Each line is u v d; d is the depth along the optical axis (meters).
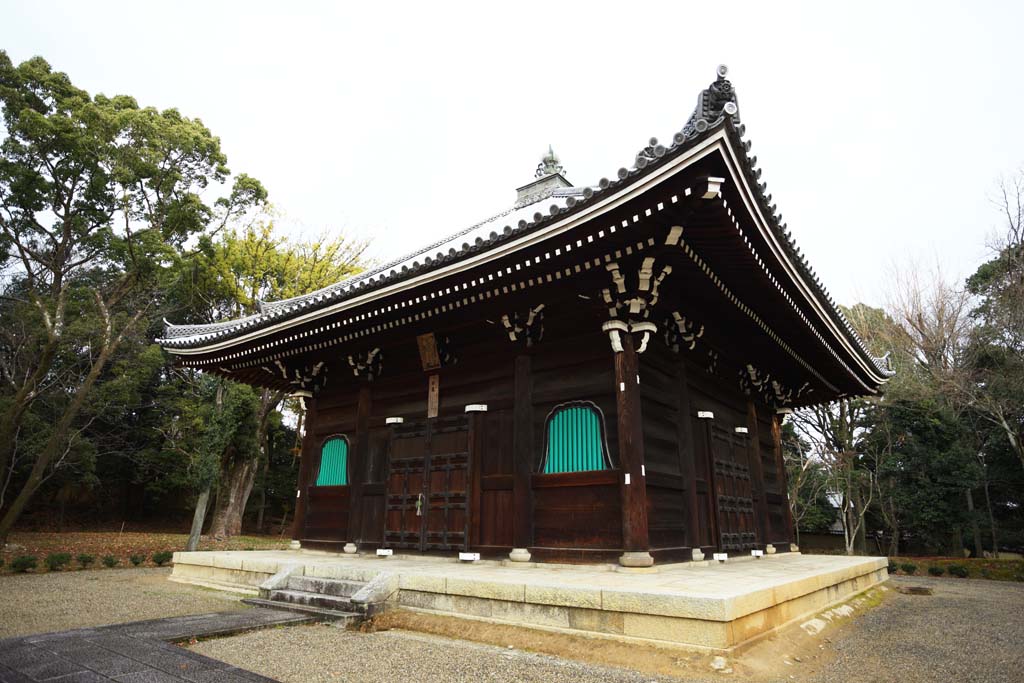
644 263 8.23
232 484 27.27
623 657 5.45
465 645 6.21
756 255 8.58
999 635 7.76
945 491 22.98
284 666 5.31
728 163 6.64
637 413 8.55
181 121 23.80
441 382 11.39
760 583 6.57
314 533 12.89
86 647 5.59
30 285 21.22
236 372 15.63
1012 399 20.47
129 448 31.14
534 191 17.70
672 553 8.94
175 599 9.70
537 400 9.83
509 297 9.82
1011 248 21.62
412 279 9.62
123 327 23.50
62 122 19.25
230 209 27.16
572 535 8.88
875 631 7.84
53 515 30.02
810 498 29.06
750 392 13.81
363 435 12.41
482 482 10.13
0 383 23.23
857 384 15.80
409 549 10.81
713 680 4.84
